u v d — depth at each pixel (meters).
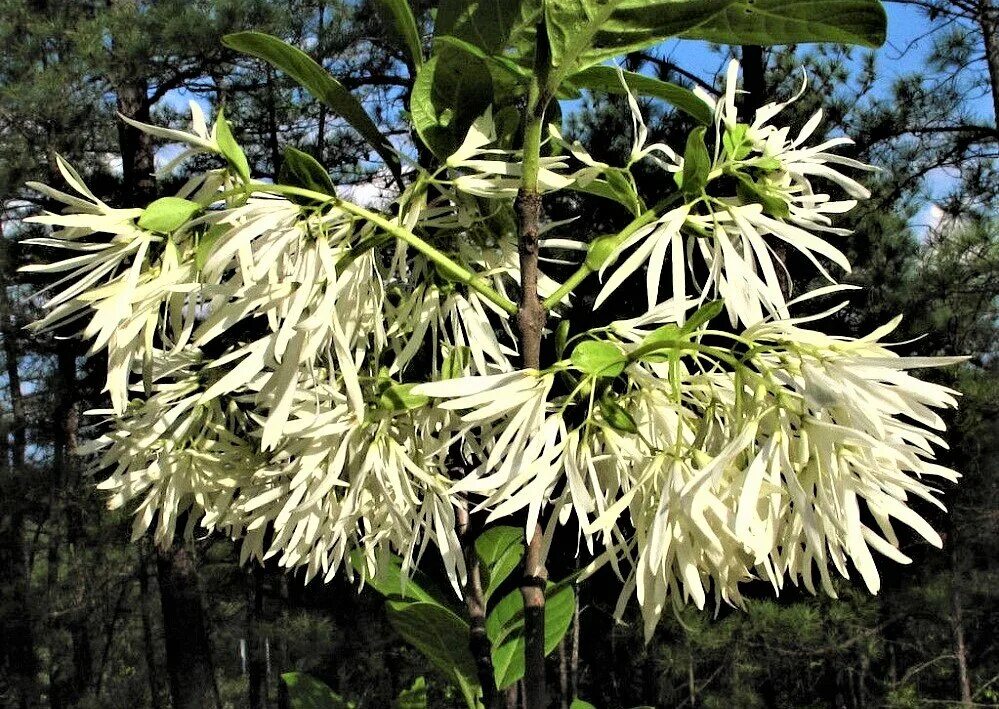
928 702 1.70
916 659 2.01
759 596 1.69
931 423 0.23
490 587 0.35
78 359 2.26
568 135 1.37
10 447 2.25
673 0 0.24
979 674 1.83
